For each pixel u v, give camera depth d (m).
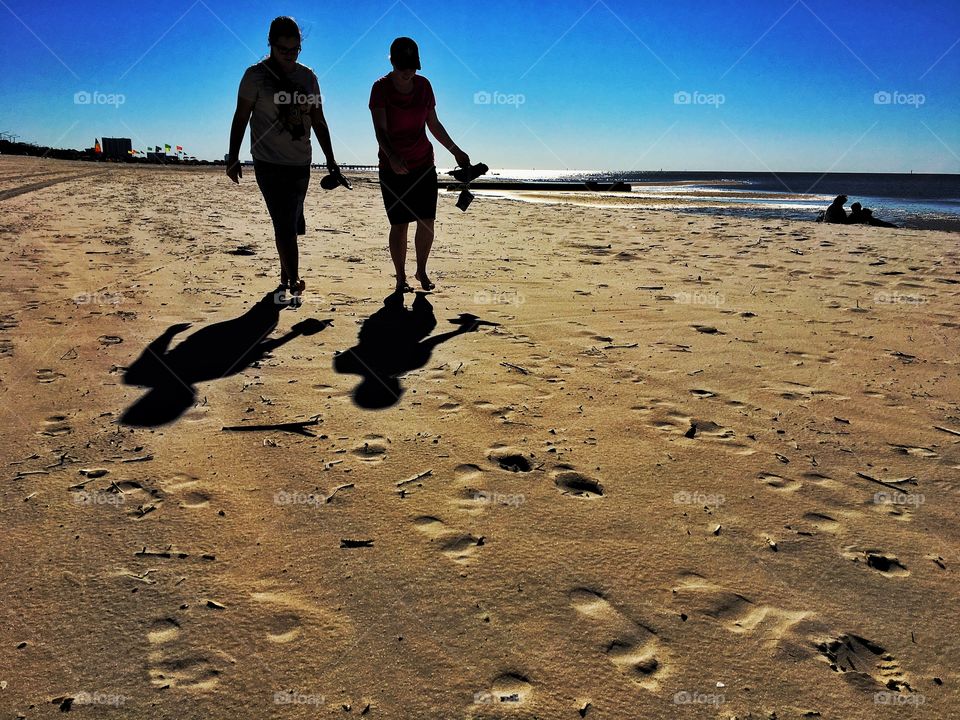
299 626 1.42
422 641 1.38
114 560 1.63
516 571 1.62
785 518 1.88
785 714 1.22
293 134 4.10
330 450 2.25
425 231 4.57
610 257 6.74
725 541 1.77
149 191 14.98
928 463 2.22
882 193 46.44
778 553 1.71
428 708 1.22
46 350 3.20
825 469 2.18
